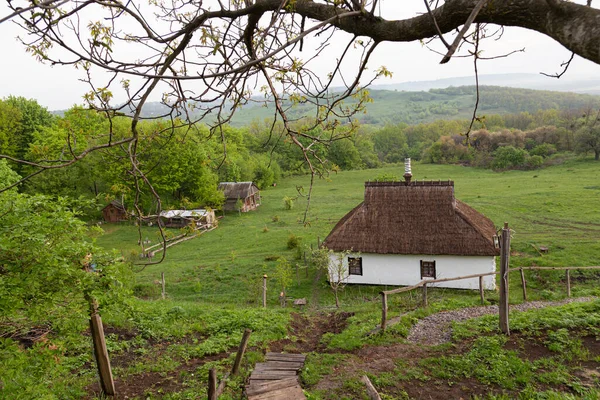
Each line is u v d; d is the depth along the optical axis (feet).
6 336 24.32
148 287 77.97
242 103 14.49
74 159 9.90
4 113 148.25
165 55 12.50
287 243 108.68
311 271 86.69
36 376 21.62
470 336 37.11
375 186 81.82
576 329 35.83
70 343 23.53
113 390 28.53
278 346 38.83
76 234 22.03
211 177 149.48
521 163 235.40
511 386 28.32
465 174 235.20
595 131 192.54
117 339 38.65
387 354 35.06
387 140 382.42
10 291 18.62
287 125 13.17
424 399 27.81
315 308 65.21
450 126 384.68
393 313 47.65
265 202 185.57
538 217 119.65
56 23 9.11
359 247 76.89
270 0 11.00
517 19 7.79
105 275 22.48
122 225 146.92
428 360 32.81
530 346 33.68
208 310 48.65
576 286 68.13
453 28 8.75
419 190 79.30
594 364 30.30
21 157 150.92
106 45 10.52
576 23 6.76
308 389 29.50
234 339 39.09
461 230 73.92
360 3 9.10
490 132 281.95
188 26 11.13
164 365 33.73
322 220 139.54
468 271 72.64
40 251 19.47
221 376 31.65
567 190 150.41
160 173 134.62
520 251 91.35
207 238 126.93
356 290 75.82
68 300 22.34
